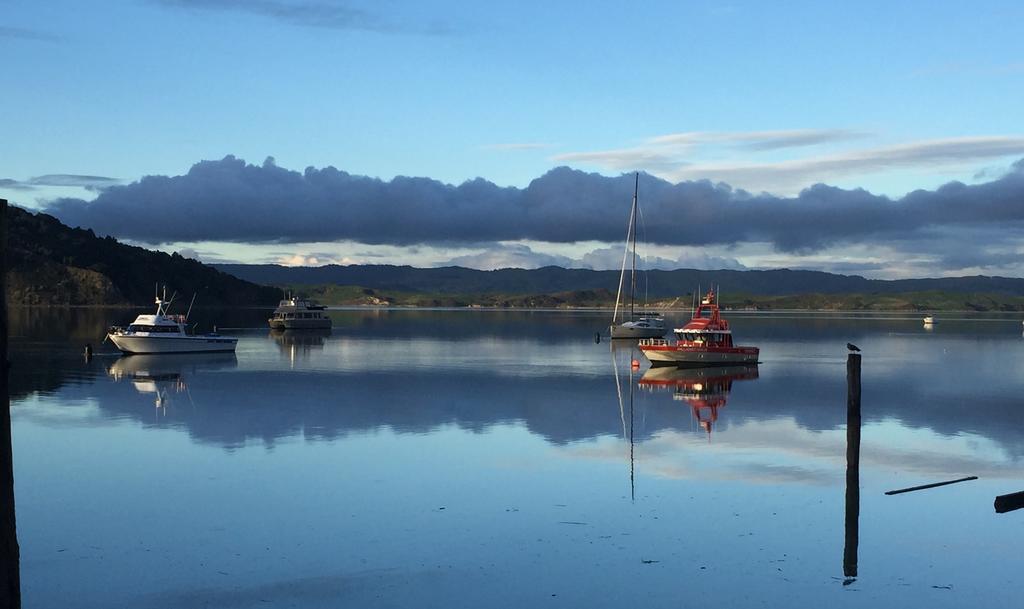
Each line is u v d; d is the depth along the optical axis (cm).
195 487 2708
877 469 3027
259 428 3812
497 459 3153
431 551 2092
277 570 1964
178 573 1942
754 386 5703
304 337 12406
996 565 2020
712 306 7638
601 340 11656
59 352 8356
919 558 2061
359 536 2206
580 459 3159
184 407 4512
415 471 2944
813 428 3906
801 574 1952
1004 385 5856
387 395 5103
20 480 2803
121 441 3481
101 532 2241
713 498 2586
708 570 1964
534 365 7369
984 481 2844
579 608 1758
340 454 3234
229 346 8700
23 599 1798
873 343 11556
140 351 8156
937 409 4600
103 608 1755
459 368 7038
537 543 2150
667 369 6969
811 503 2539
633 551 2092
